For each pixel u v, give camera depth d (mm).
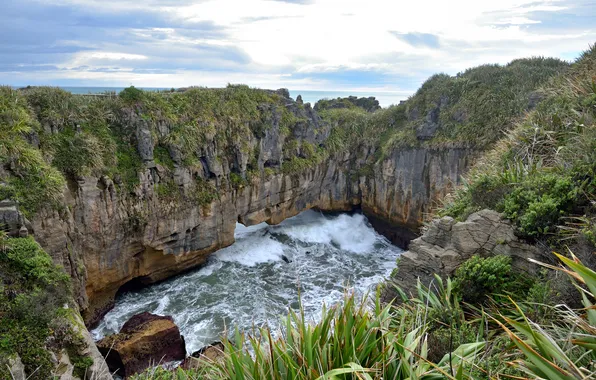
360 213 33562
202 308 19734
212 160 22328
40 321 9289
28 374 8383
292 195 28188
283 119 27672
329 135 31844
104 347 14055
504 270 7398
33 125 16422
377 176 31016
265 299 20734
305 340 5211
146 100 20781
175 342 15219
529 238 7672
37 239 13797
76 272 15312
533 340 4312
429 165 28266
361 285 22766
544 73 28562
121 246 18797
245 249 26328
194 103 23109
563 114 11680
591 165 8070
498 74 30281
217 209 22781
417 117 31328
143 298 20406
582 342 4289
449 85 30938
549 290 6371
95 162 17391
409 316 7148
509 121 25281
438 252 8422
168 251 20938
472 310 7391
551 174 8883
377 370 4789
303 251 27969
